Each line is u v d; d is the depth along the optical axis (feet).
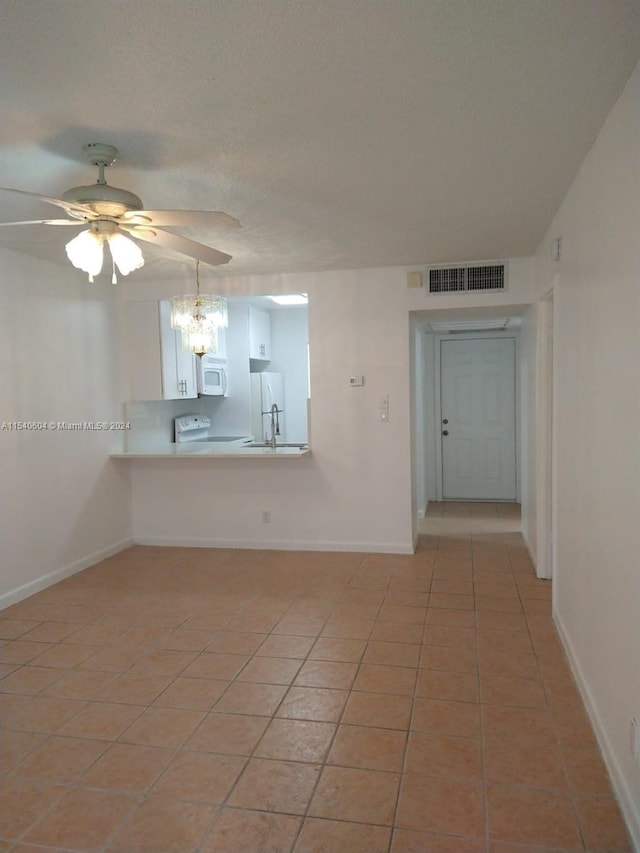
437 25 5.12
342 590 13.02
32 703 8.55
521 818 6.12
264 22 5.01
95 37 5.17
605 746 6.96
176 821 6.20
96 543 15.48
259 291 16.01
